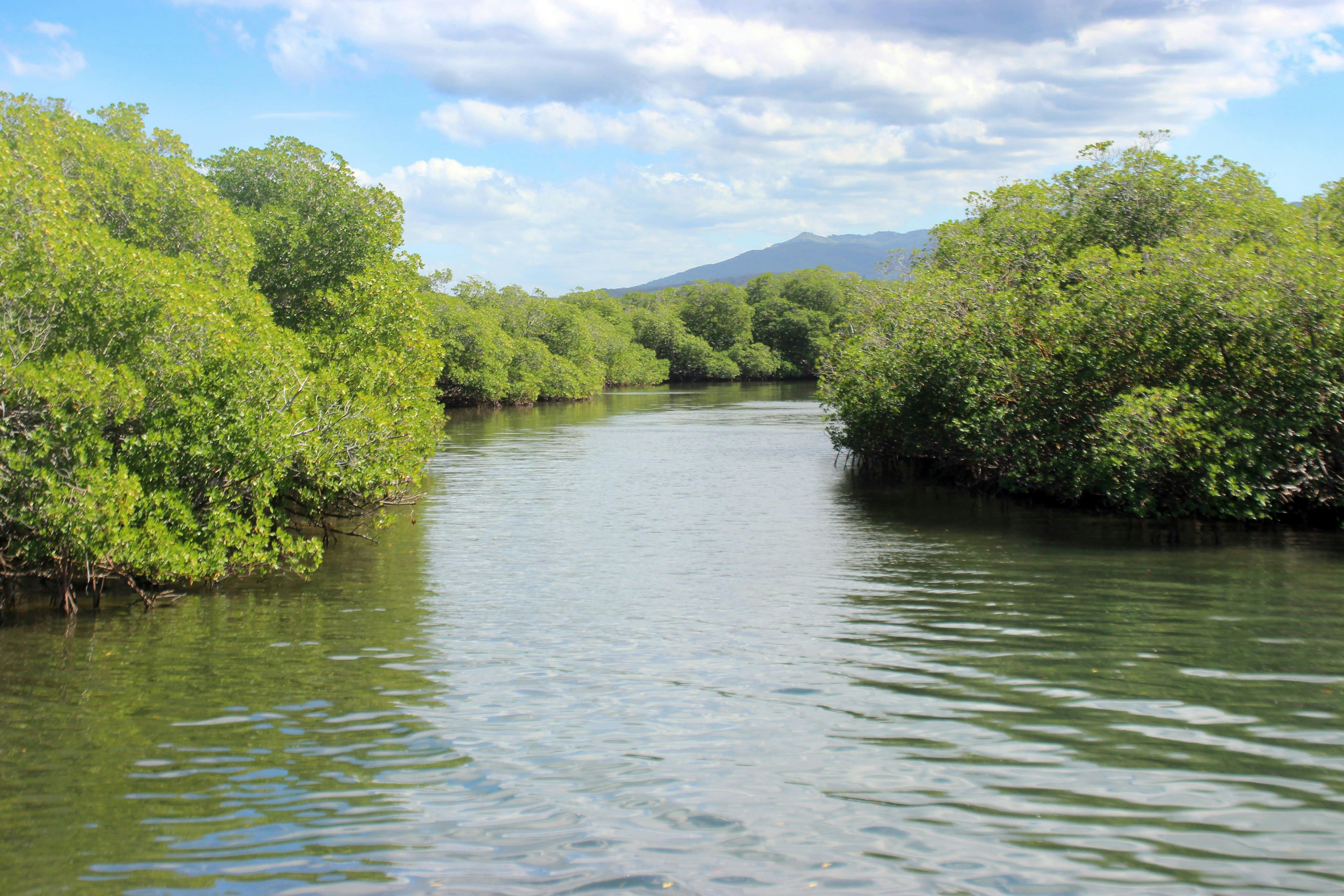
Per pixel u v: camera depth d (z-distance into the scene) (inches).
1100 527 681.6
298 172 845.8
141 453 487.2
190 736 295.1
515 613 456.8
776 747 283.1
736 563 577.3
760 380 4576.8
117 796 251.1
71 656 385.7
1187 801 242.7
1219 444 637.3
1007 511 775.7
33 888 203.6
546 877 208.7
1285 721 297.4
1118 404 711.7
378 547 641.6
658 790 253.8
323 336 733.9
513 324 3157.0
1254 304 634.8
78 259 463.5
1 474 426.3
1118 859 214.1
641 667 366.6
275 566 552.1
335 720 309.1
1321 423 631.8
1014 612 443.8
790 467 1113.4
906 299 1016.9
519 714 314.2
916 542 637.9
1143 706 313.6
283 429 532.1
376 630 426.0
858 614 447.5
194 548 485.4
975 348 853.8
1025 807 240.8
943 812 238.5
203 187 649.6
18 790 255.1
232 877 208.5
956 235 1127.6
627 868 212.4
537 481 999.0
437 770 268.1
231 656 385.4
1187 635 398.0
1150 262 741.9
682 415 2095.2
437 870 211.9
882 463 1069.8
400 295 778.8
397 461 654.5
